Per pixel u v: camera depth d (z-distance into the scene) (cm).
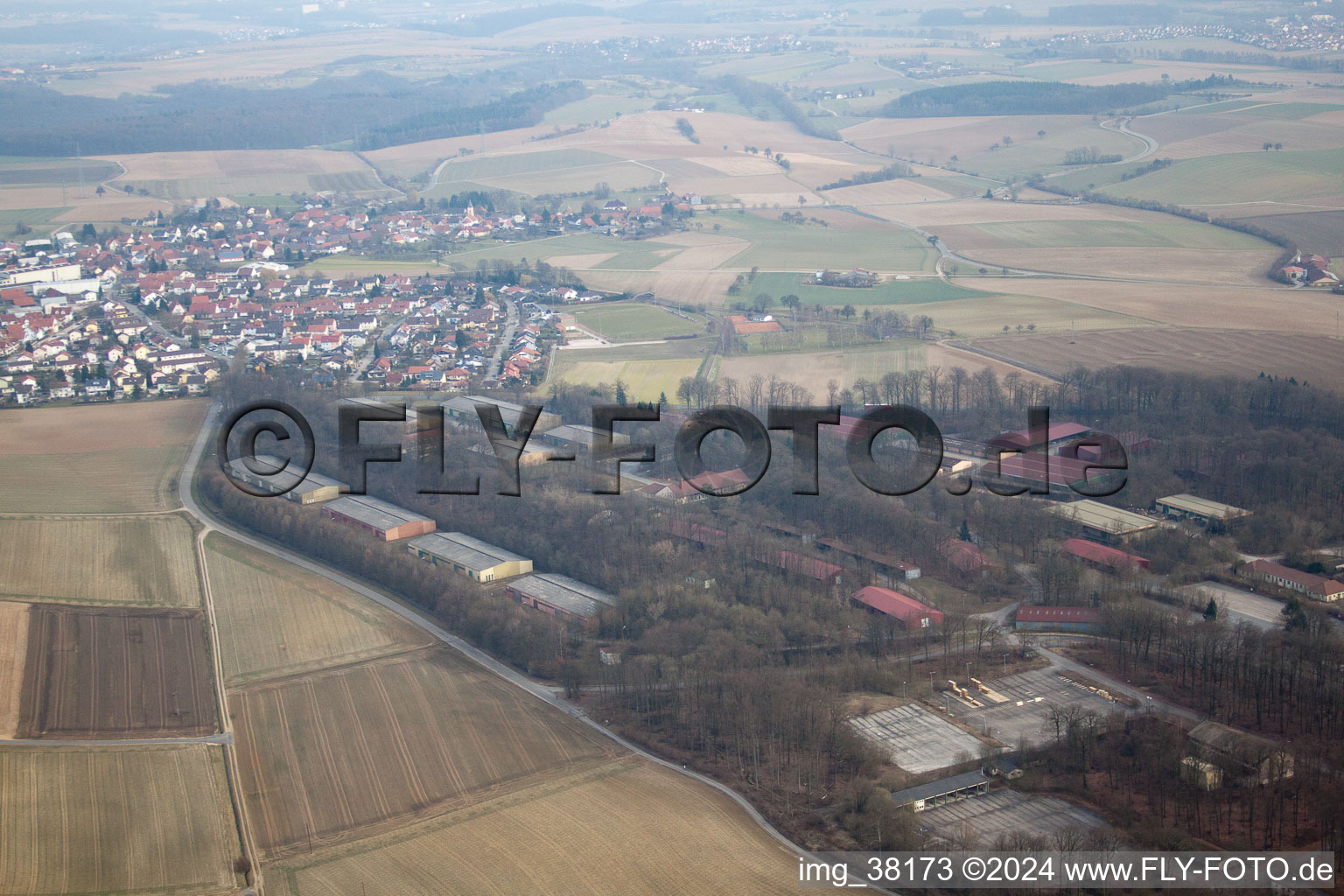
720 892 18900
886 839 19700
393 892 19362
